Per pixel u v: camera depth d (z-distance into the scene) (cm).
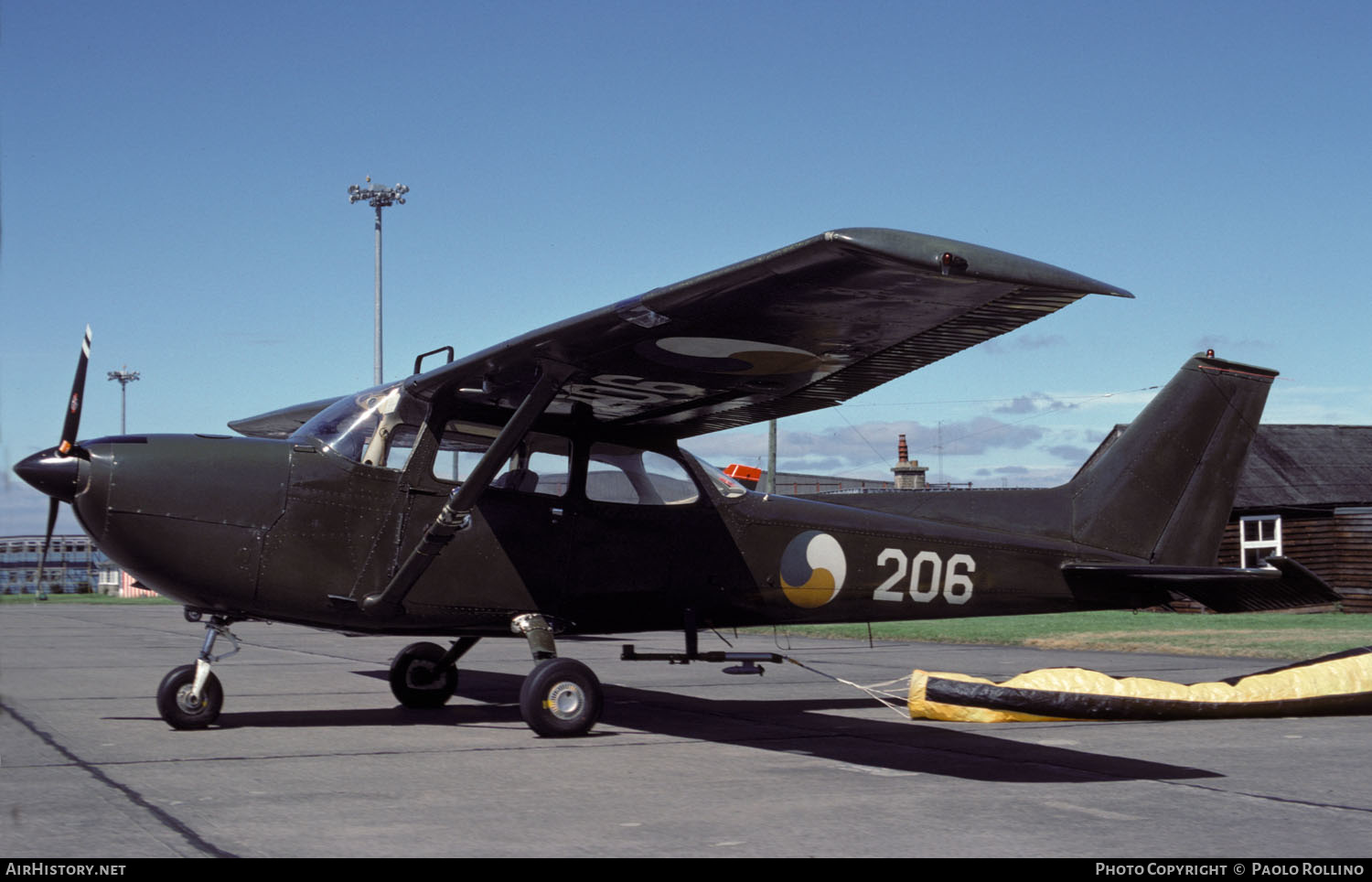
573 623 680
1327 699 690
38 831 376
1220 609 811
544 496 677
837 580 752
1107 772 500
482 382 636
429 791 452
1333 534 2238
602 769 508
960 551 780
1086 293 453
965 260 431
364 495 635
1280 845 365
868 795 446
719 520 724
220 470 610
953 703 609
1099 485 819
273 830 380
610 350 589
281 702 780
